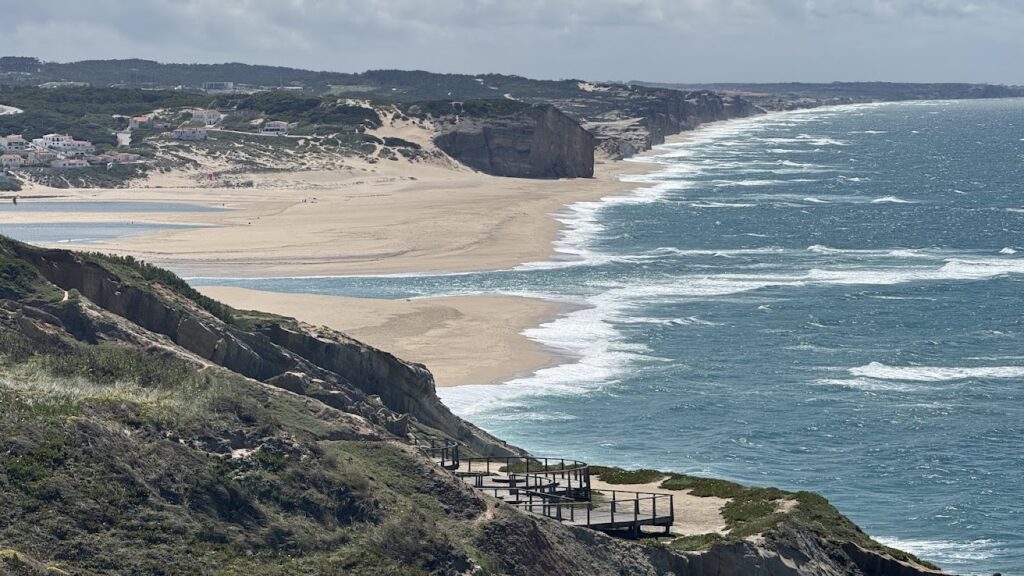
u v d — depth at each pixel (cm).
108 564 3122
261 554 3359
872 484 7494
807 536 4372
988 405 9262
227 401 3891
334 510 3594
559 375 9819
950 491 7369
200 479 3491
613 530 4281
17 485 3225
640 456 7800
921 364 10606
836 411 9012
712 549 4041
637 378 9800
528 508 4228
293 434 3834
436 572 3497
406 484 3894
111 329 5188
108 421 3575
